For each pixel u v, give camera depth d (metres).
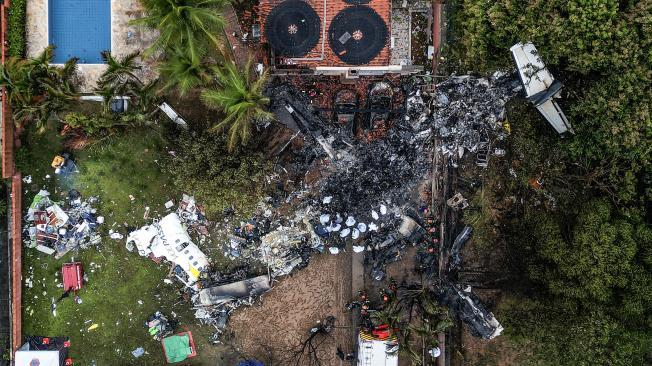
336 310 26.41
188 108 25.52
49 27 25.09
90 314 26.20
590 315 21.30
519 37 21.77
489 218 25.75
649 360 23.62
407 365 25.94
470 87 24.97
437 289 25.73
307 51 23.12
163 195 25.95
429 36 24.95
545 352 23.19
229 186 23.38
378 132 25.53
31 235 25.83
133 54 21.97
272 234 25.83
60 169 25.55
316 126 25.50
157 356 26.19
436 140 25.36
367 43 22.80
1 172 25.19
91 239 25.94
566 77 23.30
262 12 23.08
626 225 21.02
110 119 23.33
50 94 22.12
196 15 19.48
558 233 22.36
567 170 24.41
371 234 25.98
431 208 25.81
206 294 25.59
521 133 24.95
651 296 20.58
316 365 26.39
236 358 26.36
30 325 25.97
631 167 21.58
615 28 20.00
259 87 21.88
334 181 25.77
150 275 26.08
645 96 20.38
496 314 25.00
